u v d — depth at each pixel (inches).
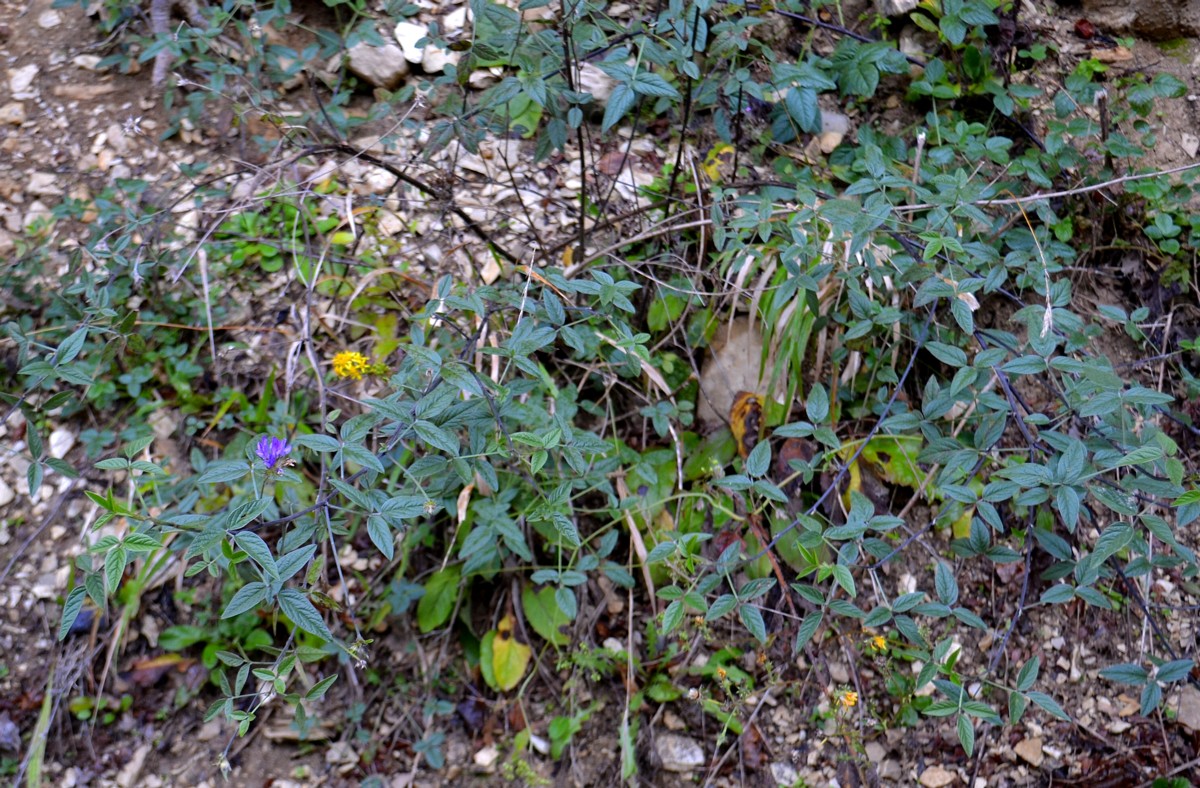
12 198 51.8
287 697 35.4
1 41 56.5
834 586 38.9
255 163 53.6
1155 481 37.4
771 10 54.8
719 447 47.7
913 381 48.8
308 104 55.9
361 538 46.4
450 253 50.3
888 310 42.4
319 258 50.5
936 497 47.1
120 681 44.6
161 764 44.1
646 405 48.8
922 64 54.3
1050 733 44.9
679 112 54.5
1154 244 51.4
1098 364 39.6
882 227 43.9
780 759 44.6
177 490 45.2
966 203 42.4
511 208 52.2
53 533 46.0
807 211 42.4
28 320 48.3
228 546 34.5
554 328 41.4
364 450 34.8
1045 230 49.3
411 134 51.7
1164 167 53.3
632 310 40.2
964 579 46.8
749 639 45.9
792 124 52.6
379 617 45.1
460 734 45.2
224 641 44.9
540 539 46.6
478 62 46.1
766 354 47.7
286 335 49.5
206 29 54.1
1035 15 58.0
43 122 54.2
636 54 48.0
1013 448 46.1
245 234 51.0
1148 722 44.9
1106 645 46.0
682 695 45.3
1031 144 53.8
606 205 50.8
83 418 47.9
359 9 55.6
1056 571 40.6
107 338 45.8
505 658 45.6
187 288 49.6
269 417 47.5
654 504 45.4
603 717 45.4
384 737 45.0
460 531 45.9
